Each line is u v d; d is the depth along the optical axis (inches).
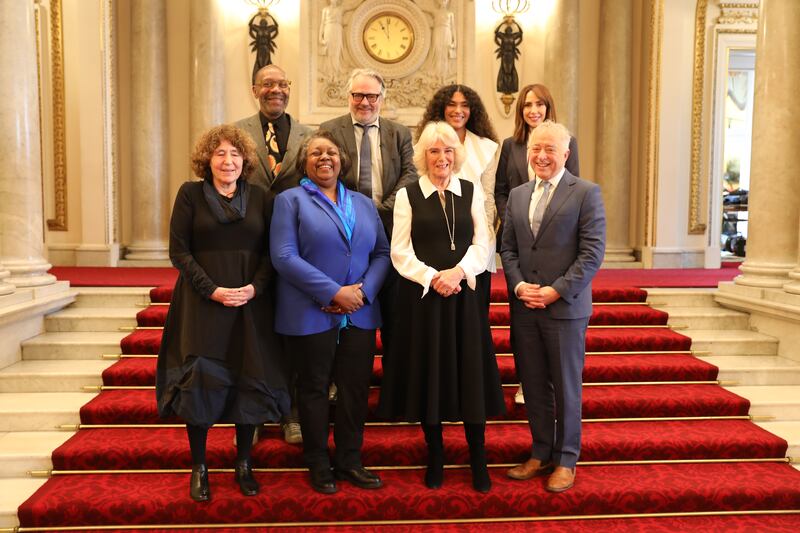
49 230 329.7
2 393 173.3
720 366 188.5
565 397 138.2
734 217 494.0
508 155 167.3
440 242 137.2
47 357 189.8
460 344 136.5
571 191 138.1
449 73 346.3
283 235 133.8
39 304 192.5
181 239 131.7
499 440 155.3
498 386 139.9
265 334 135.3
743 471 151.8
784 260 213.3
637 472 150.8
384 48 346.0
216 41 337.1
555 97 345.4
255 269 134.8
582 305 137.9
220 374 129.1
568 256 137.9
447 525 136.6
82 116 322.7
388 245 146.3
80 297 217.9
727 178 512.4
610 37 344.5
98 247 326.3
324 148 136.6
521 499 137.9
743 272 222.1
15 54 193.2
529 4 354.0
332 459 148.6
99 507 132.9
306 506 134.8
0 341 179.2
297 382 140.0
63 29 322.3
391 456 151.4
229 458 148.8
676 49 331.3
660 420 170.2
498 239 164.4
